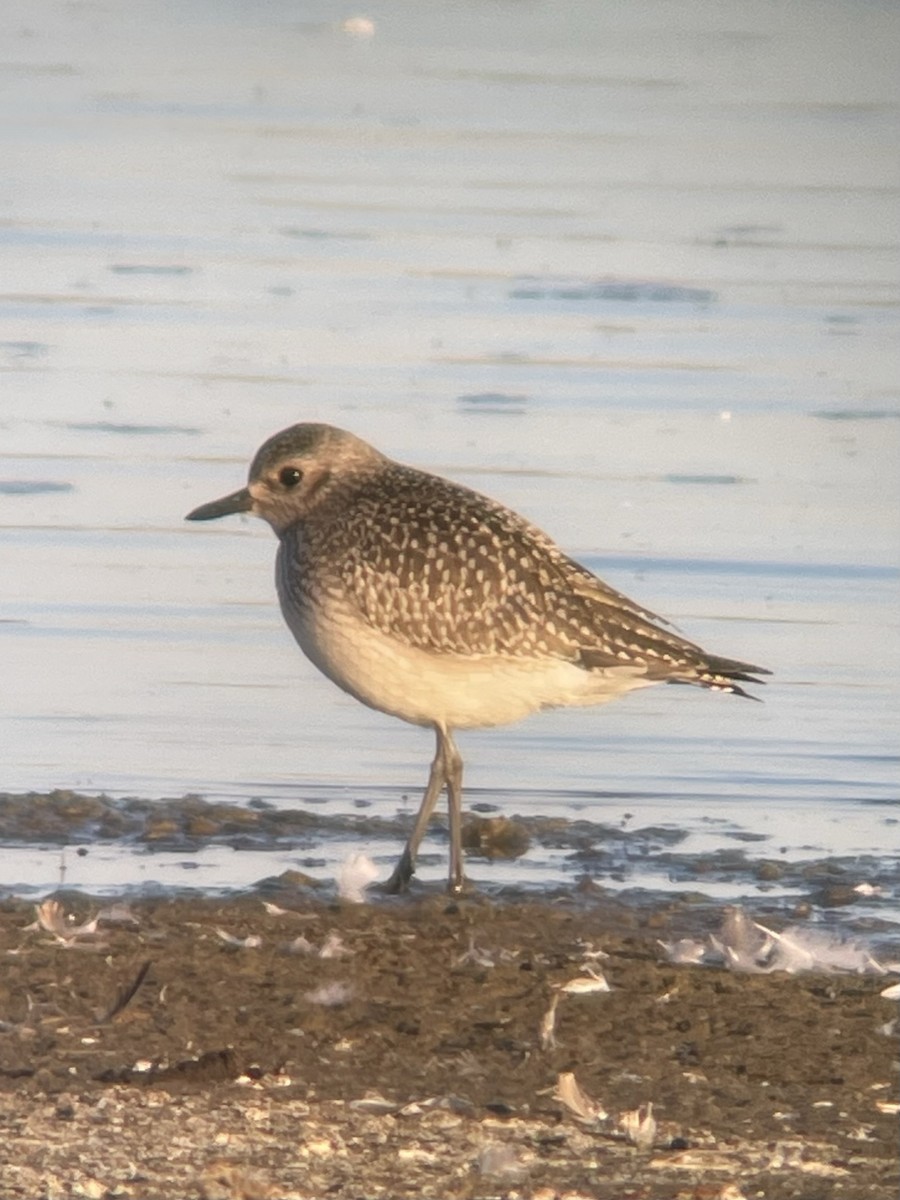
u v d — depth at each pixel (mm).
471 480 18500
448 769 11648
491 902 11398
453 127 33250
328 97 34969
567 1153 8062
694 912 11398
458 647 11359
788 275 26078
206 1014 9477
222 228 27562
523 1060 9109
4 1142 7914
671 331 23562
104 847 12180
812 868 12203
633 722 14742
